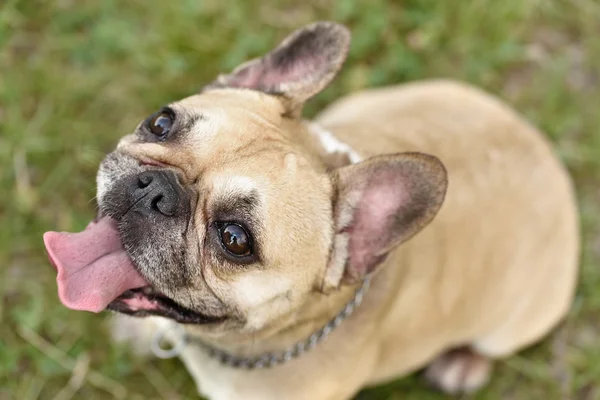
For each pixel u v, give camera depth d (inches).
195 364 24.2
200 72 31.2
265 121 21.0
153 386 28.1
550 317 28.1
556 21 34.5
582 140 33.1
